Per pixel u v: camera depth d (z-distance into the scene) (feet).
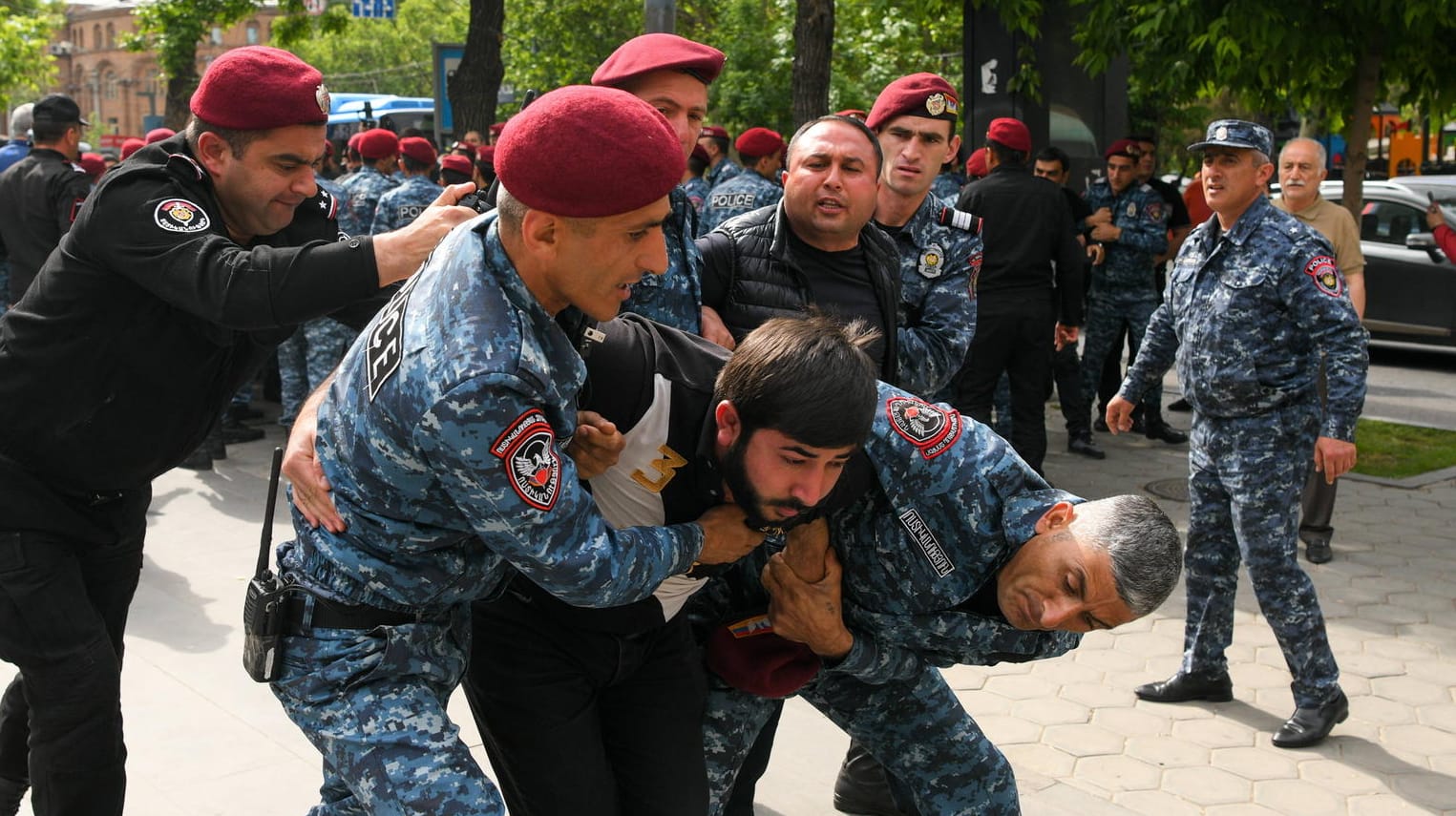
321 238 9.21
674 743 7.32
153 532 19.12
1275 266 12.62
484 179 30.04
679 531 6.61
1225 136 12.69
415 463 5.94
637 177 5.49
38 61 87.81
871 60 58.49
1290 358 12.80
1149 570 6.77
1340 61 23.86
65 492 8.46
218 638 14.70
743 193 23.17
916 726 8.07
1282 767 12.34
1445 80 24.84
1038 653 7.78
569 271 5.76
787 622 7.37
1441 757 12.59
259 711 12.68
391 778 6.28
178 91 52.85
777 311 9.89
